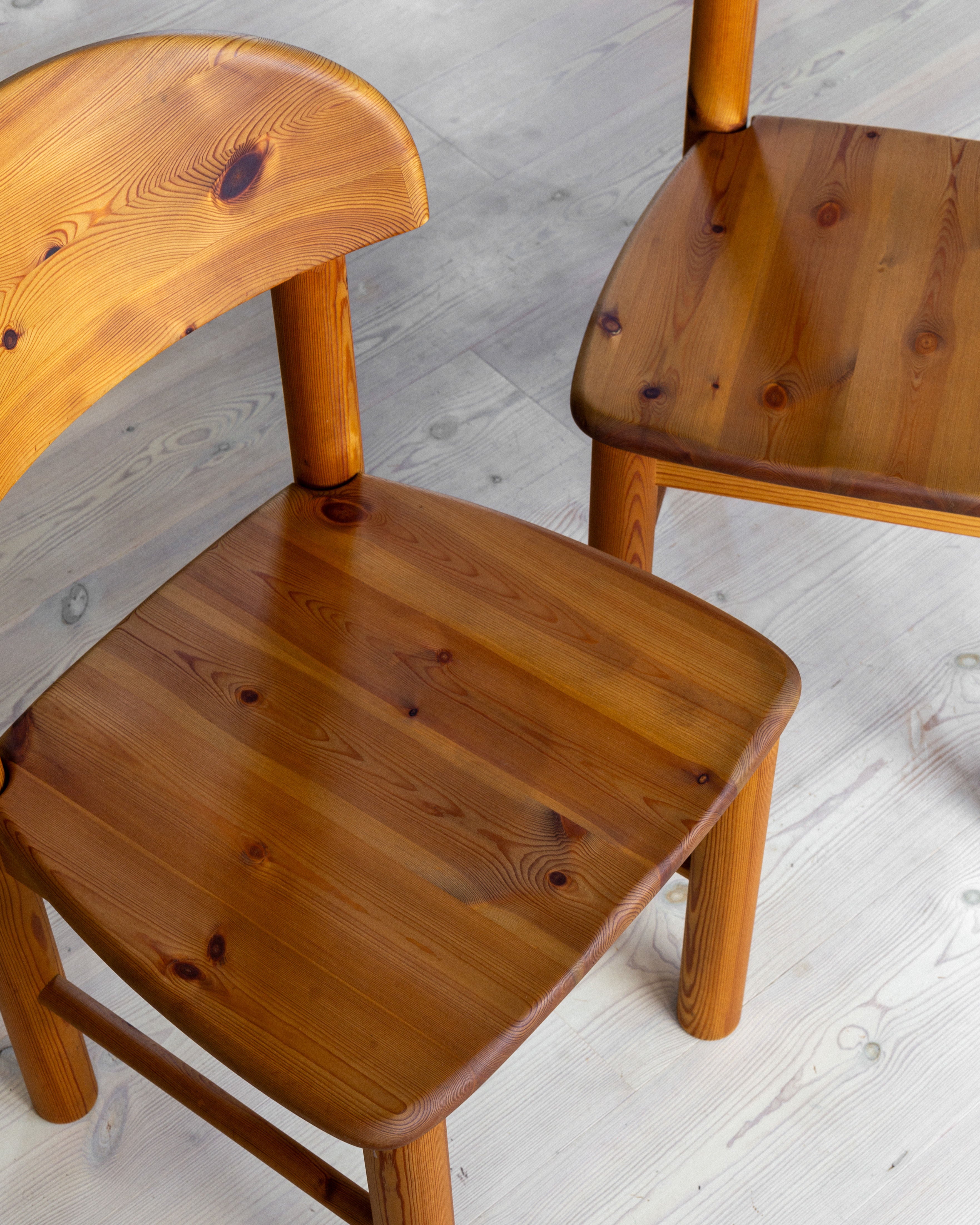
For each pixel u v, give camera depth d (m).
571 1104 1.12
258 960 0.72
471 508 0.95
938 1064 1.13
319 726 0.82
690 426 0.94
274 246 0.80
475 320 1.72
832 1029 1.16
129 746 0.81
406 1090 0.67
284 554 0.91
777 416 0.95
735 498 1.34
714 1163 1.09
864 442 0.93
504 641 0.86
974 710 1.36
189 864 0.76
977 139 1.92
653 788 0.79
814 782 1.30
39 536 1.51
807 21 2.12
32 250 0.68
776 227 1.08
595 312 1.02
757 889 1.00
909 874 1.24
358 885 0.75
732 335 1.00
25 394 0.70
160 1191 1.08
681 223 1.09
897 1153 1.09
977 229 1.08
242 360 1.69
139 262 0.74
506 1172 1.08
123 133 0.70
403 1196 0.76
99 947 0.74
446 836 0.77
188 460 1.58
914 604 1.44
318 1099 0.67
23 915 0.89
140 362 0.76
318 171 0.79
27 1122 1.11
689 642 0.86
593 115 1.98
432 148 1.93
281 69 0.75
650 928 1.21
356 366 1.66
